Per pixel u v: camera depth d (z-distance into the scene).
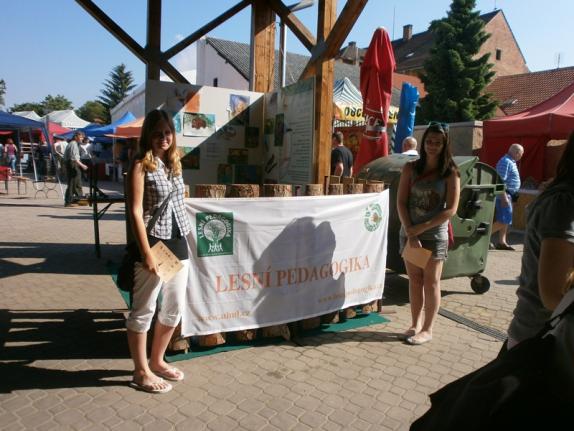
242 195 3.77
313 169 4.96
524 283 1.99
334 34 4.51
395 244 5.46
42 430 2.68
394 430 2.85
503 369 1.45
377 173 5.68
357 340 4.18
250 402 3.09
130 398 3.06
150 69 5.83
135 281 3.05
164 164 3.09
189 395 3.14
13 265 6.21
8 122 15.09
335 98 12.07
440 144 3.87
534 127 11.26
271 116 5.92
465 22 30.44
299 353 3.88
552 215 1.75
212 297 3.69
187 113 5.65
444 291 5.88
